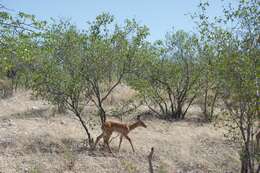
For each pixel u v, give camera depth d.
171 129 15.44
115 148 12.26
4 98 20.69
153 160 11.41
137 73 15.14
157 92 18.03
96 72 12.30
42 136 12.59
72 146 12.06
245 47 8.45
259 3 8.32
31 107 18.25
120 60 12.56
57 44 11.15
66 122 15.51
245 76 8.16
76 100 12.02
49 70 11.20
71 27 11.90
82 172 9.95
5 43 6.71
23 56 6.89
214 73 9.38
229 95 8.88
